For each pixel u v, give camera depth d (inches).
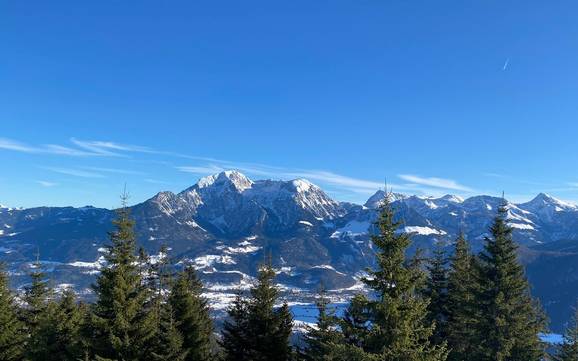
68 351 1448.1
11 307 1900.8
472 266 1652.3
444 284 1772.9
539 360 1493.6
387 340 1076.5
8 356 1774.1
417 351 1066.7
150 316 1342.3
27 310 1963.6
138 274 1409.9
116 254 1369.3
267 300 1616.6
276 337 1599.4
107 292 1346.0
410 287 1103.0
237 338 1643.7
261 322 1608.0
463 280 1748.3
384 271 1109.1
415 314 1085.8
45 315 1808.6
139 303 1380.4
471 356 1513.3
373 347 1098.1
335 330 1459.2
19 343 1792.6
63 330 1565.0
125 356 1283.2
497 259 1515.7
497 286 1514.5
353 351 1053.2
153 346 1386.6
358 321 1191.6
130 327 1311.5
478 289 1510.8
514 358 1481.3
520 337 1480.1
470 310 1517.0
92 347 1306.6
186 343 1770.4
